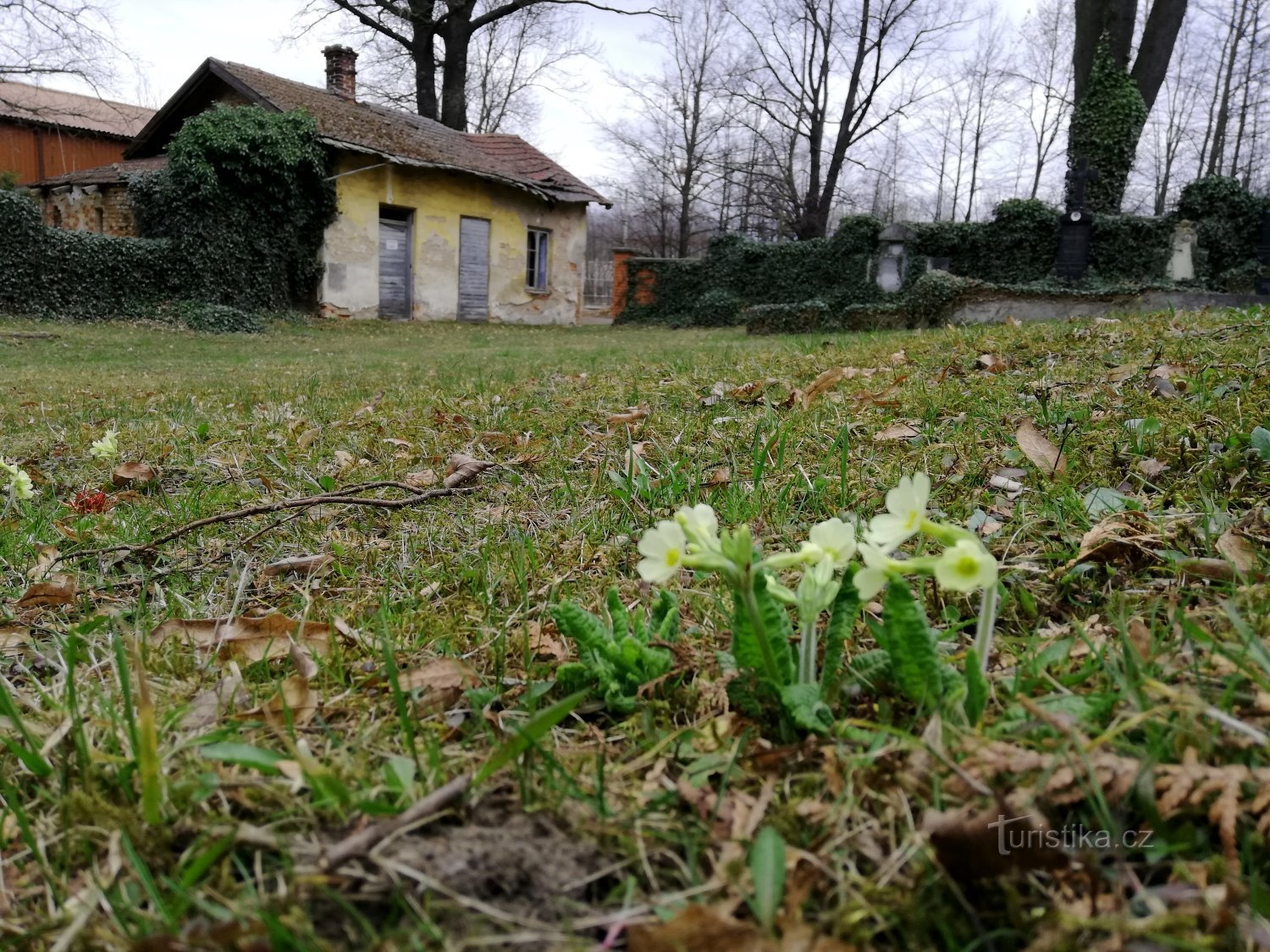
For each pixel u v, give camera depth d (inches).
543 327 981.2
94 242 688.4
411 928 34.2
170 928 34.7
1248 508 84.8
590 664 56.0
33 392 293.4
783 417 152.2
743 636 48.4
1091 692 47.1
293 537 108.2
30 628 78.7
